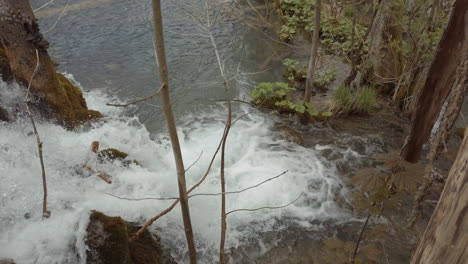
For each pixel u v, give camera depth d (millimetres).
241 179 4570
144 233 3312
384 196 2807
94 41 7996
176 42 7996
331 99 6242
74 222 2854
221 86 6656
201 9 9180
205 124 5660
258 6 9914
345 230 3928
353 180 2904
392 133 5641
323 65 7301
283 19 9172
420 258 1503
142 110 5848
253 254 3633
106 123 5066
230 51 7832
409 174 2746
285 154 5109
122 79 6723
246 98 6367
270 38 8445
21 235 2734
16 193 3109
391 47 6125
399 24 5746
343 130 5691
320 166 4906
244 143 5266
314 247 3723
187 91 6473
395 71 6270
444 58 2531
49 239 2719
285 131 5562
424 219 3955
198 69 7145
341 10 8148
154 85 6594
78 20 8836
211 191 4281
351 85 6488
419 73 5914
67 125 4512
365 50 6781
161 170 4391
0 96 4043
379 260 3543
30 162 3549
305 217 4090
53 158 3758
